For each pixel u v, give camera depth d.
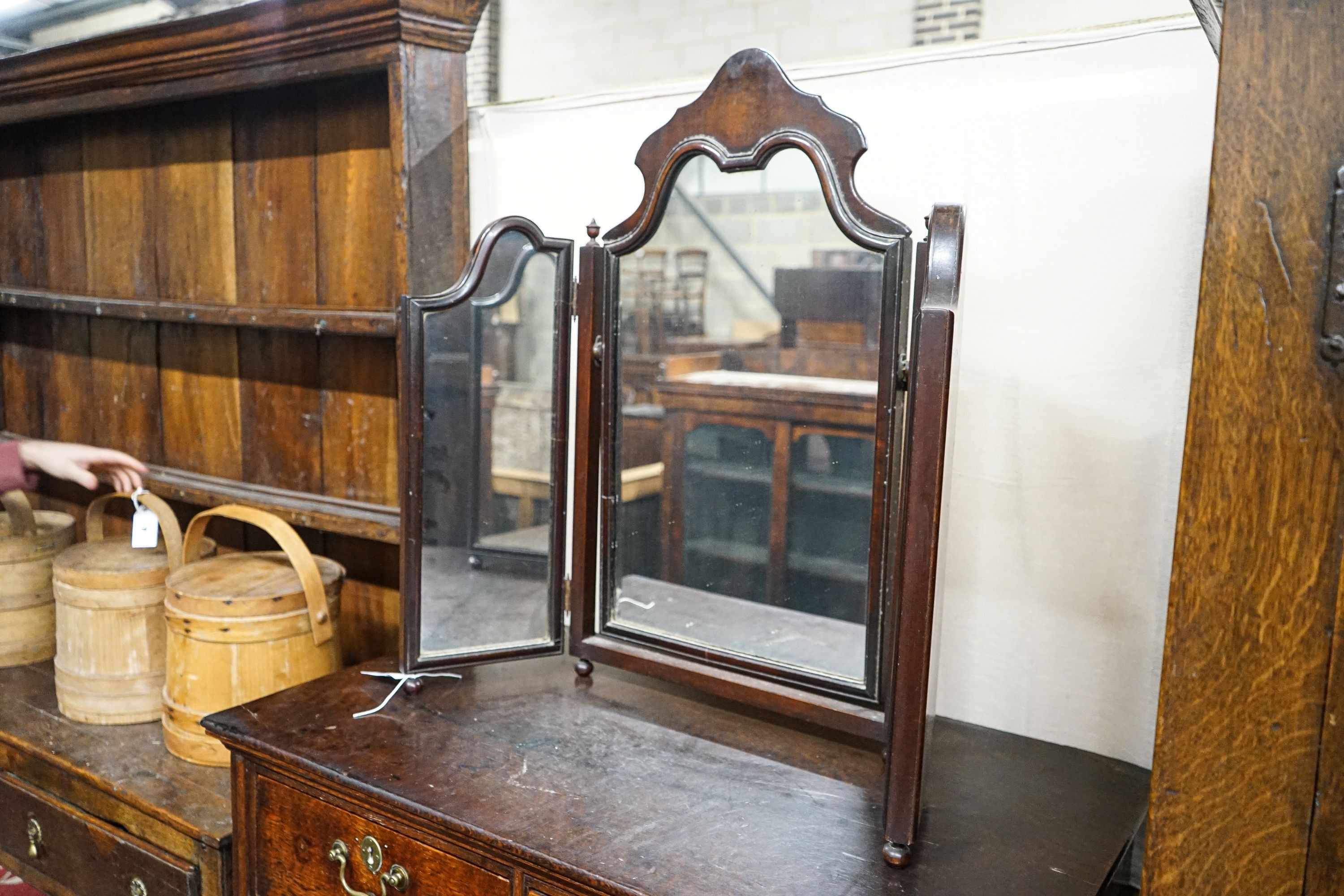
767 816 1.18
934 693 1.24
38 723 1.91
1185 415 1.33
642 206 1.41
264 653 1.69
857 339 1.27
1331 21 0.69
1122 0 3.06
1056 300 1.40
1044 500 1.45
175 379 2.32
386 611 2.09
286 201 2.00
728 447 1.39
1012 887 1.06
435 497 1.50
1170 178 1.31
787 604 1.35
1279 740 0.75
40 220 2.48
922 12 3.33
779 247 1.32
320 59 1.78
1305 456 0.73
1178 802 0.80
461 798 1.20
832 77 1.55
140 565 1.92
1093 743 1.45
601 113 1.78
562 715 1.44
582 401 1.48
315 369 2.08
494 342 1.49
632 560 1.49
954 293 1.06
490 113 1.90
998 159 1.42
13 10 2.68
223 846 1.53
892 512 1.25
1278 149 0.71
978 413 1.48
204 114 2.10
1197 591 0.77
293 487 2.15
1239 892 0.78
